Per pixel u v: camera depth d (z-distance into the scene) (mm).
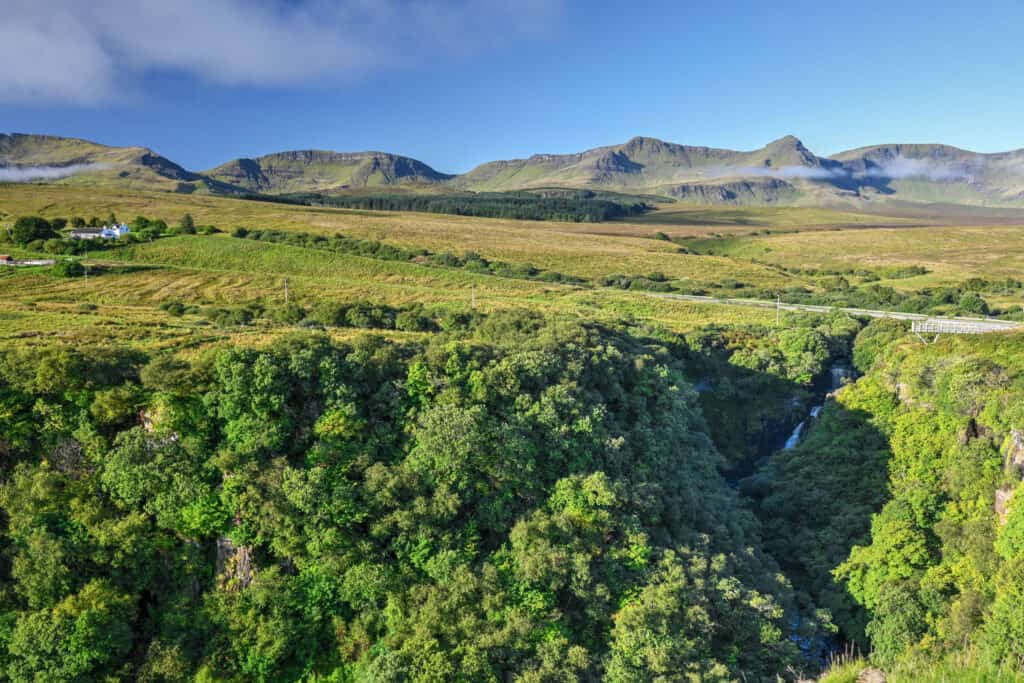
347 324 96188
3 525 41094
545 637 42219
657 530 52156
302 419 48562
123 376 48000
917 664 30203
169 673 38031
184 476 42719
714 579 47625
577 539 46969
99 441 44375
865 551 55438
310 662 41188
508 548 47531
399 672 37406
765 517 69750
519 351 63000
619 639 41906
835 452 71438
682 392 79000
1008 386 59125
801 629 48844
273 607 41125
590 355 67438
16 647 36688
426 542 44812
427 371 54031
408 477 46781
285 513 42719
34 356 46375
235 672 39531
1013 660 28641
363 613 42812
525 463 50000
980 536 49500
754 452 90812
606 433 56031
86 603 38000
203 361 48344
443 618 41312
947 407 62844
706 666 40938
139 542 40781
